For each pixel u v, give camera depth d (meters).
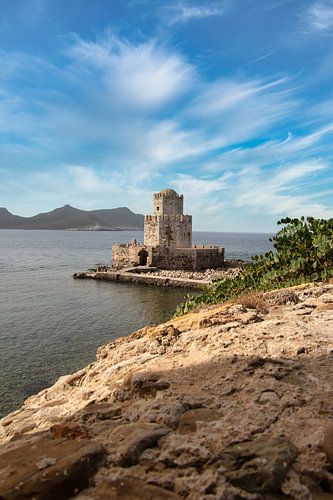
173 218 82.25
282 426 4.09
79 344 31.05
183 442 3.87
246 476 3.37
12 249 162.38
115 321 39.38
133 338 9.73
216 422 4.21
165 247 76.88
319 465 3.55
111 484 3.36
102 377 6.92
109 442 4.01
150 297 53.59
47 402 6.81
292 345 6.29
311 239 15.34
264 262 16.56
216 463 3.58
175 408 4.50
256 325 7.71
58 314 41.78
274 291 11.98
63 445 3.88
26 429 5.27
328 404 4.48
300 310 8.99
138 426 4.21
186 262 77.12
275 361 5.65
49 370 25.52
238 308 9.23
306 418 4.20
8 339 31.95
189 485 3.34
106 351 9.52
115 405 5.17
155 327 9.76
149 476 3.50
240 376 5.29
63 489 3.25
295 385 4.96
